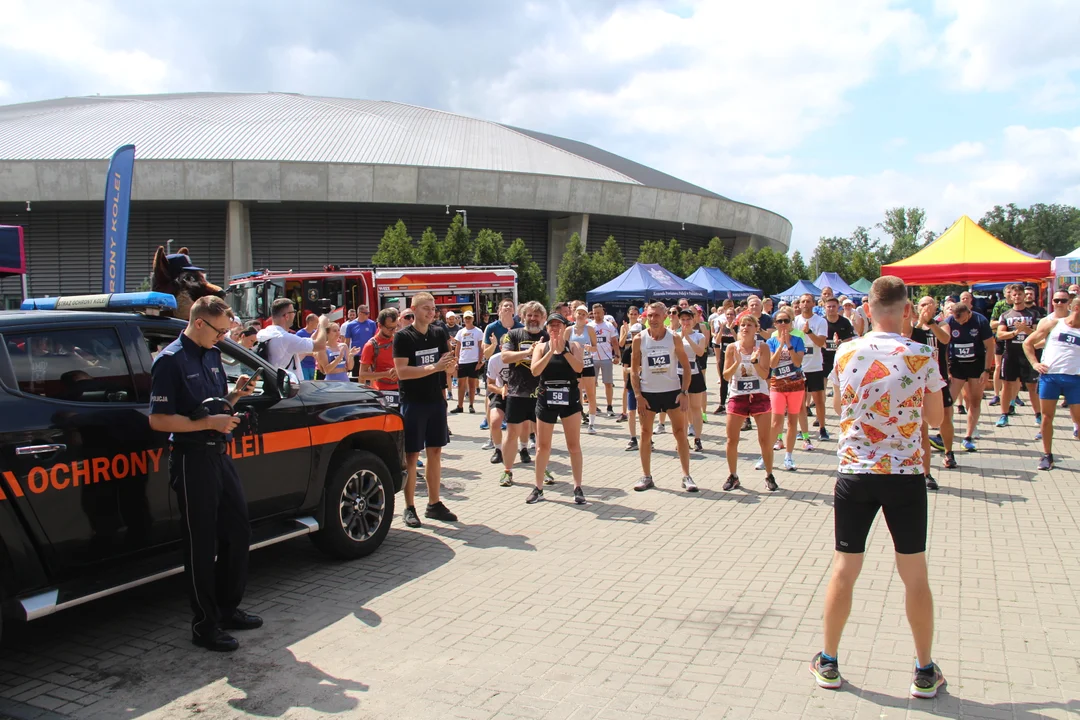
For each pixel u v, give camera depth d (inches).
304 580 208.8
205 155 1801.2
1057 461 343.0
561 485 322.3
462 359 550.3
